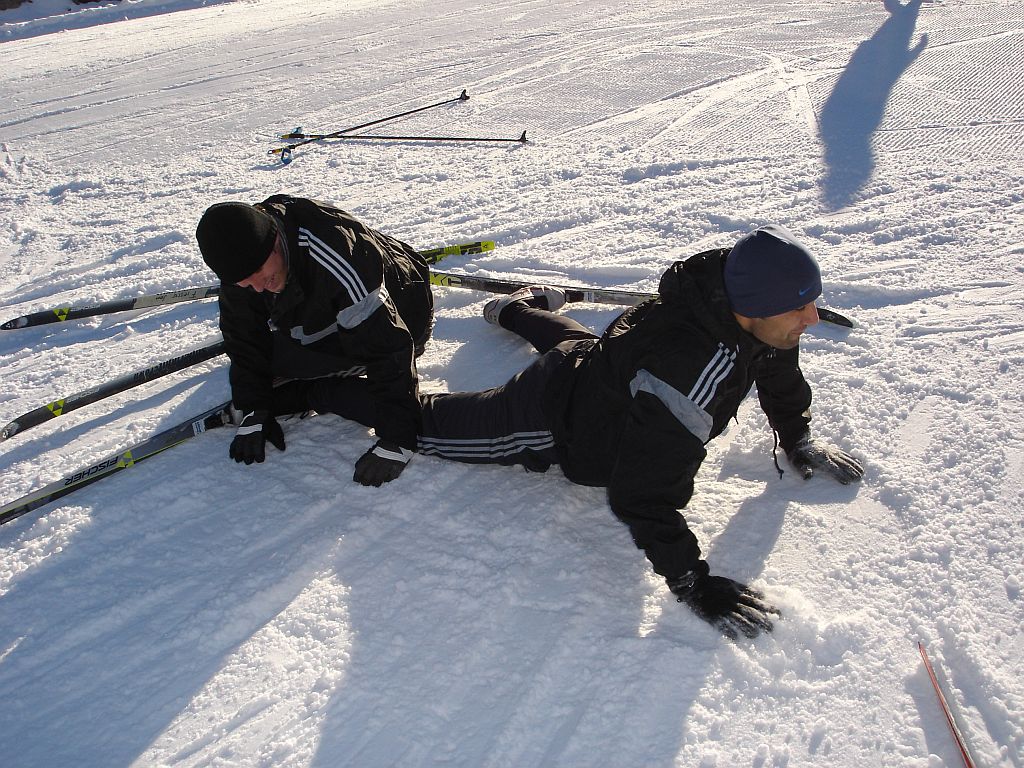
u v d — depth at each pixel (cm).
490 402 258
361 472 264
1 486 282
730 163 522
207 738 193
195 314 390
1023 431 270
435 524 251
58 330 382
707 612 209
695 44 805
